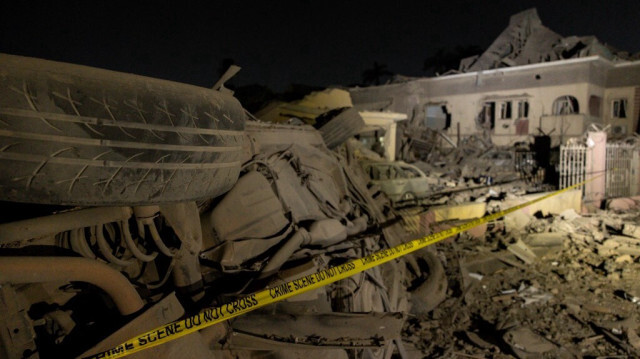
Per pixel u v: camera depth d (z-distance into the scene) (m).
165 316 1.98
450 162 24.98
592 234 9.75
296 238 3.19
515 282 6.72
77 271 1.64
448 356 4.43
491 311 5.58
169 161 1.57
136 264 2.45
